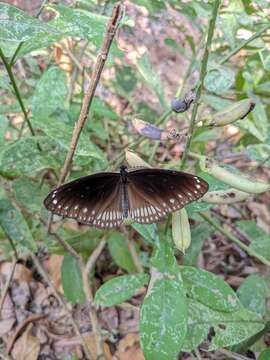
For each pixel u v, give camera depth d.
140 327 0.17
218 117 0.16
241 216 0.35
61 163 0.21
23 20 0.14
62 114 0.26
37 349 0.27
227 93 0.25
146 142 0.34
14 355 0.27
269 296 0.24
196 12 0.23
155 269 0.18
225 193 0.17
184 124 0.36
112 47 0.17
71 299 0.25
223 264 0.32
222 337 0.20
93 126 0.29
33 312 0.28
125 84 0.33
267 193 0.36
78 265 0.25
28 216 0.25
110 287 0.19
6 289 0.26
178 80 0.41
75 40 0.31
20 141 0.20
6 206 0.21
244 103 0.16
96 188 0.16
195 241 0.25
